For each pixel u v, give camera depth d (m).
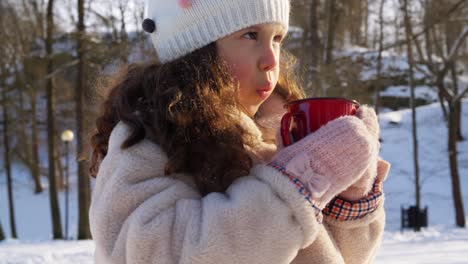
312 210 1.21
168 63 1.43
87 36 14.47
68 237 19.16
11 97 22.94
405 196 21.94
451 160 15.95
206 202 1.23
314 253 1.35
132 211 1.26
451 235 13.04
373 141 1.29
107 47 14.32
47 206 25.27
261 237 1.17
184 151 1.30
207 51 1.44
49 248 11.43
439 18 14.42
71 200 25.70
